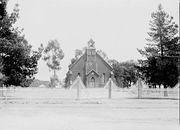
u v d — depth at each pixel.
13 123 15.44
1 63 39.62
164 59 57.62
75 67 109.44
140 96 43.16
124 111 23.39
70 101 34.88
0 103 31.62
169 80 57.06
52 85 122.69
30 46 43.47
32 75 44.41
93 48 110.44
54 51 124.44
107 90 44.31
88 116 19.34
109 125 14.81
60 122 15.86
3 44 39.91
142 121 16.58
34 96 37.56
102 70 109.50
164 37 60.72
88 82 107.38
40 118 17.97
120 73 135.62
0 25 40.72
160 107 27.70
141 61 61.25
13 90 36.66
